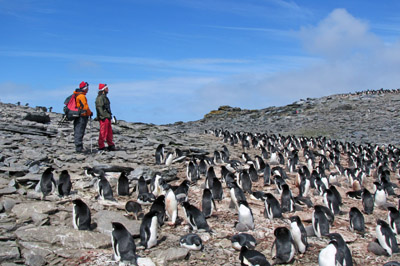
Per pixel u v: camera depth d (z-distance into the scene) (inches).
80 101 670.5
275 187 590.6
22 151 628.4
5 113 954.1
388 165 893.8
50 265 304.8
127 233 312.5
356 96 2568.9
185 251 333.7
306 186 543.5
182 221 416.2
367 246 385.4
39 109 1328.7
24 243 327.3
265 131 1770.4
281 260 329.7
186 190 493.0
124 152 696.4
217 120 2433.6
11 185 460.4
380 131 1569.9
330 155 899.4
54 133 853.8
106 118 689.0
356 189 640.4
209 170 568.4
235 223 420.5
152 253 334.0
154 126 1341.0
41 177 452.1
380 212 518.9
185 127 2170.3
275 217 434.0
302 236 350.9
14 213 388.8
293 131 1724.9
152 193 477.4
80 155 652.1
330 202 490.6
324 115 2058.3
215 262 329.1
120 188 491.5
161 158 668.1
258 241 378.3
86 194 469.1
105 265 304.0
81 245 332.2
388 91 2687.0
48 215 387.5
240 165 727.7
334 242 307.3
